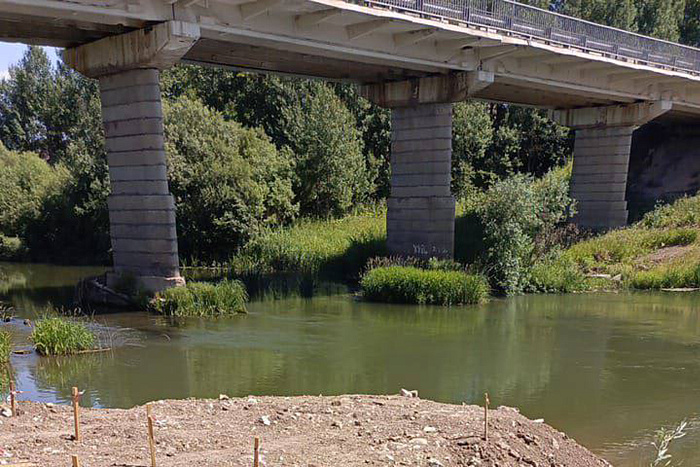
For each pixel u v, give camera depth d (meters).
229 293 13.52
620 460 6.00
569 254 19.47
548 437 5.91
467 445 5.19
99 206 24.16
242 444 5.01
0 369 8.78
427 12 14.44
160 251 13.30
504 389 8.31
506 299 15.68
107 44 12.95
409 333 11.73
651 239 20.45
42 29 12.41
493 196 17.00
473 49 16.44
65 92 48.62
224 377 8.61
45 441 4.92
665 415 7.35
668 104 22.11
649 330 12.17
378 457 4.77
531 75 18.05
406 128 18.17
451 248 17.66
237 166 23.06
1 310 13.28
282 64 16.36
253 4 12.44
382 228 23.34
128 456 4.56
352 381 8.55
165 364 9.23
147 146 13.00
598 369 9.37
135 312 13.08
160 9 11.80
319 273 19.69
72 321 11.32
